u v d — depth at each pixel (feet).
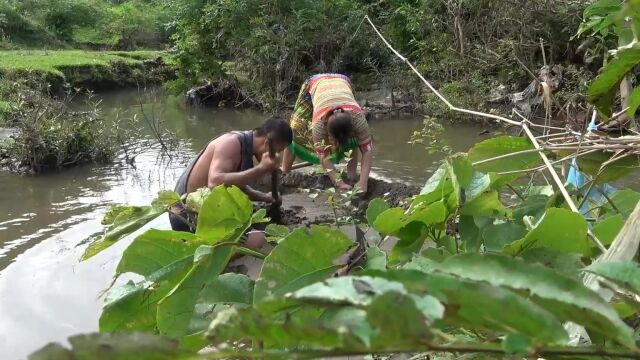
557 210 4.67
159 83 59.47
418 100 41.47
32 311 12.41
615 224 5.54
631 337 2.77
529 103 32.78
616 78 5.66
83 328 11.78
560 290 2.89
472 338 4.41
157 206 6.93
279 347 3.75
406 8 46.24
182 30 51.49
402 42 49.34
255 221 6.17
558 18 35.45
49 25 79.97
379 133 33.81
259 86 47.44
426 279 2.86
